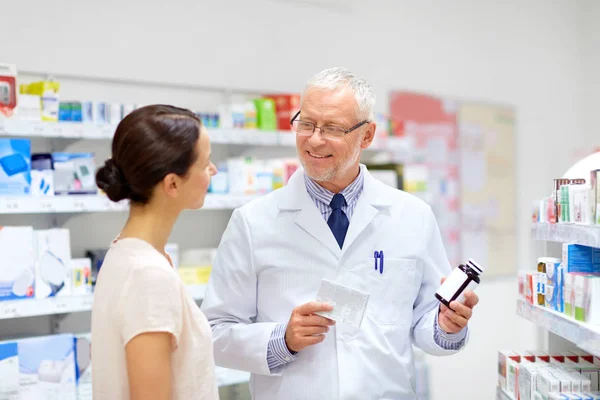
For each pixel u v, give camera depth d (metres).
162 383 1.18
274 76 3.70
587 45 5.05
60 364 2.44
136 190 1.26
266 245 1.78
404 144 3.60
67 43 3.02
